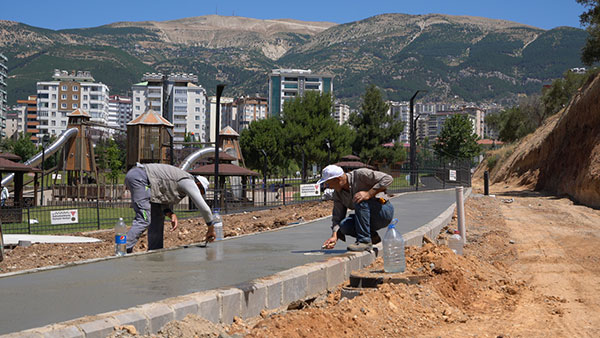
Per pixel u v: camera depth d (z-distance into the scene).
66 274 6.68
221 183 37.16
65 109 196.25
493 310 6.75
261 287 5.69
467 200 26.16
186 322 4.52
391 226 7.43
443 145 83.50
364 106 65.12
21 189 32.94
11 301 5.06
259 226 17.73
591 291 8.59
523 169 44.53
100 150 71.31
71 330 3.93
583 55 41.56
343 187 8.24
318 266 6.95
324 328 4.98
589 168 28.22
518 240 14.73
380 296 6.18
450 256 8.52
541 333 5.64
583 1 39.66
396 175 36.31
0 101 140.88
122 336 4.07
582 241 14.37
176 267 7.25
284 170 75.81
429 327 5.68
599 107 32.53
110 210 30.31
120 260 7.99
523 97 80.50
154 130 46.28
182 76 195.38
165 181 10.05
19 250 13.61
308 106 63.09
